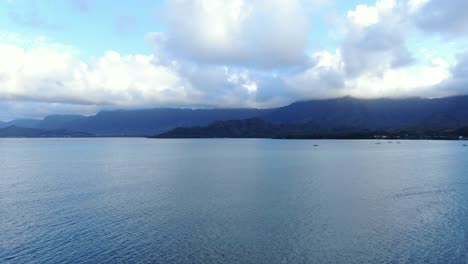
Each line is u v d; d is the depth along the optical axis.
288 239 38.34
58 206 52.72
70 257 33.91
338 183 74.06
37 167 110.44
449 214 47.91
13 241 37.81
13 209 50.91
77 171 98.56
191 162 127.81
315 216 46.91
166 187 69.44
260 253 34.78
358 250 35.47
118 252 34.97
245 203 54.34
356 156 156.25
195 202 55.12
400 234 39.84
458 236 39.03
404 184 72.56
